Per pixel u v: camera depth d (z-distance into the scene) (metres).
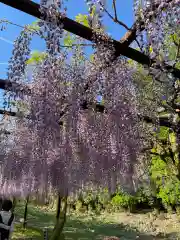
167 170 4.80
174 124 3.21
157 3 2.01
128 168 3.63
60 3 2.08
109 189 4.23
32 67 2.79
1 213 4.11
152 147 3.77
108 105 2.96
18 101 2.89
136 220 11.02
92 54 2.63
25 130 3.41
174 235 8.34
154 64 2.34
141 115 3.27
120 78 2.87
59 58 2.66
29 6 1.98
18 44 2.53
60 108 2.87
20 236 7.32
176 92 2.76
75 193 5.08
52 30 2.11
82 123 3.28
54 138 3.06
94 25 2.21
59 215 6.09
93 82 2.78
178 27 2.03
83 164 3.65
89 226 10.12
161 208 11.52
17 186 5.73
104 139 3.35
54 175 3.92
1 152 3.96
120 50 2.34
